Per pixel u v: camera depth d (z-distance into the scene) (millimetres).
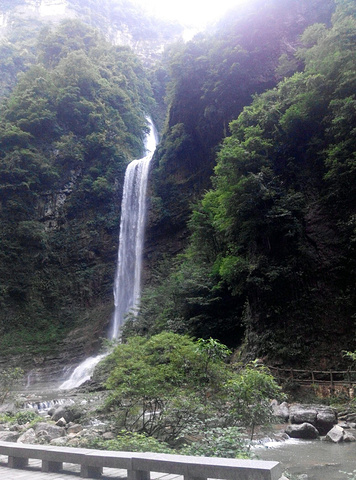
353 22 22000
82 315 44625
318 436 11609
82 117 55438
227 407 9500
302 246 19750
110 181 51188
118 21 123125
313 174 21391
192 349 9953
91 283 46344
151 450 7047
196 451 6742
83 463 5012
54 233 48562
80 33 73062
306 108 21953
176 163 46000
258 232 20969
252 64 39750
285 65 35969
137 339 11609
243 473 3924
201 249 28938
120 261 46844
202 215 28250
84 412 14461
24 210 47281
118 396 9594
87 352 39656
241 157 20875
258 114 23969
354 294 17953
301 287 19453
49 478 5023
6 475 5250
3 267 44094
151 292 33375
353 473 7797
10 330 41781
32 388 33219
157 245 44031
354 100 18672
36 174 48625
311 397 16359
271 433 11016
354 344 17219
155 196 46031
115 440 7969
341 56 20625
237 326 23859
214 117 41469
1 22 111250
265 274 19953
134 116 61938
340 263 18719
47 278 45969
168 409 9359
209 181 41688
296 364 18156
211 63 42125
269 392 9391
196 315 25219
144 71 81375
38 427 12367
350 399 15102
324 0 38719
